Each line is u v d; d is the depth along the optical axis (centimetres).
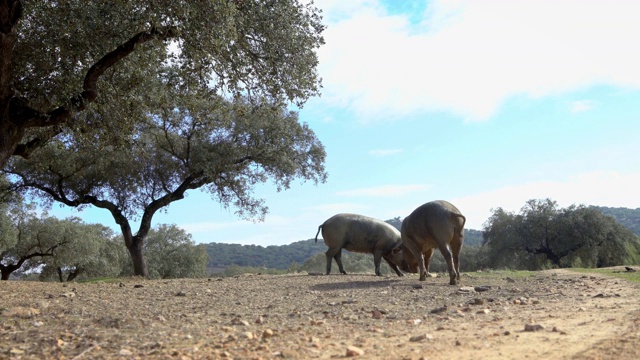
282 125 2391
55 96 1255
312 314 740
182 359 430
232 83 1275
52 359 453
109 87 1380
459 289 1077
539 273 1778
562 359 391
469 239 10531
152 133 2331
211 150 2338
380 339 519
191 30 1083
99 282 1617
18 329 609
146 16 1096
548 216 5056
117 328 615
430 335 511
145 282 1544
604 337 476
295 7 1287
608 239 5022
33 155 2211
